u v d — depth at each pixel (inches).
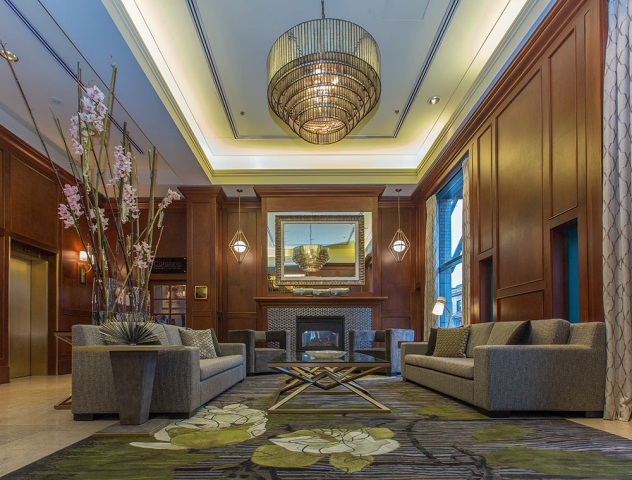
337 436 112.1
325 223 360.5
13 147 247.6
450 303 327.9
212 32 197.5
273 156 350.0
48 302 286.7
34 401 173.9
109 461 92.7
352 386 164.1
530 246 190.7
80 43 173.9
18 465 90.8
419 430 118.5
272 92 181.9
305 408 149.3
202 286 347.3
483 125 241.9
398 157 352.5
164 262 372.2
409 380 229.3
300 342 345.1
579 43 157.5
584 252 151.4
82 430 120.4
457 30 198.7
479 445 103.7
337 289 345.7
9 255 244.1
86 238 329.4
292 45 169.9
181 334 206.5
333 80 175.6
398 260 376.8
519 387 135.3
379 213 385.4
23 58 184.4
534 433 115.1
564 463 90.7
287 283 355.6
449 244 334.6
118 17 166.4
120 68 189.9
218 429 120.1
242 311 369.7
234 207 379.9
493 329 192.4
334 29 167.8
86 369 133.7
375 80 175.6
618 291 133.3
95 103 104.3
